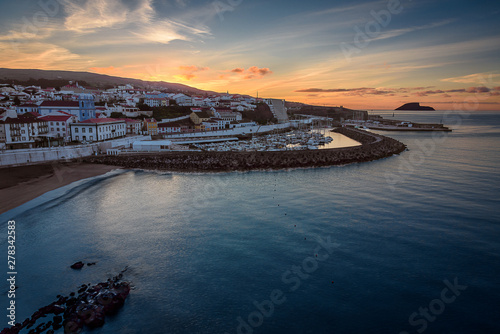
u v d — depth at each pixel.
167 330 26.64
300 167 95.38
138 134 144.88
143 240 43.25
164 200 61.31
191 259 38.03
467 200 59.91
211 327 26.89
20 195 63.72
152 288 32.34
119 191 68.06
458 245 41.38
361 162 103.75
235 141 158.75
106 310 28.62
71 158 97.38
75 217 51.88
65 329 26.20
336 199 60.94
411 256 38.59
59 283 33.06
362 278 33.97
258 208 56.00
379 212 53.47
